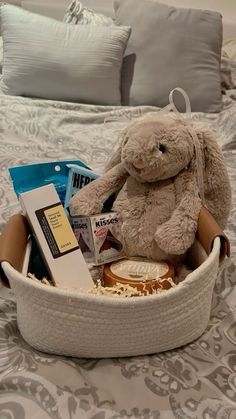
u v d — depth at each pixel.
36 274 0.78
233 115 1.57
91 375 0.64
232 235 1.01
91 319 0.61
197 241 0.76
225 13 2.18
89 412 0.58
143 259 0.78
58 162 0.86
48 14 2.30
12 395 0.59
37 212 0.71
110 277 0.72
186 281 0.62
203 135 0.78
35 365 0.64
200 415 0.59
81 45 1.73
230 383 0.64
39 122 1.55
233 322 0.75
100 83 1.74
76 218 0.79
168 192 0.77
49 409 0.58
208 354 0.69
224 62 1.96
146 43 1.79
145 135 0.73
